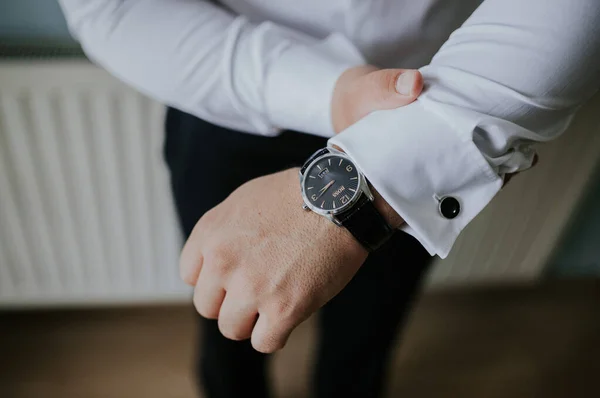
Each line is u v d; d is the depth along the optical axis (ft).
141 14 1.85
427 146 1.50
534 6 1.47
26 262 4.18
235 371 3.32
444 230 1.56
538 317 5.18
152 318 4.98
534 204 4.20
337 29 2.09
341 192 1.50
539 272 4.85
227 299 1.54
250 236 1.53
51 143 3.48
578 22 1.43
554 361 4.86
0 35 3.34
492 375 4.75
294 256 1.49
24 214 3.85
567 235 4.89
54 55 3.23
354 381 3.60
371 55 2.13
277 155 2.44
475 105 1.51
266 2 2.05
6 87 3.18
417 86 1.52
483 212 4.18
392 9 1.98
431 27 2.07
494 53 1.51
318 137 2.39
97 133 3.47
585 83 1.54
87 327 4.87
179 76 1.90
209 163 2.49
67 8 1.91
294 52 1.84
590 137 3.76
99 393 4.48
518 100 1.50
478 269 4.74
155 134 3.51
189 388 4.55
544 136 1.65
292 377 4.67
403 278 3.00
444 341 4.98
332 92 1.75
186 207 2.70
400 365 4.81
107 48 1.93
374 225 1.52
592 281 5.31
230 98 1.94
